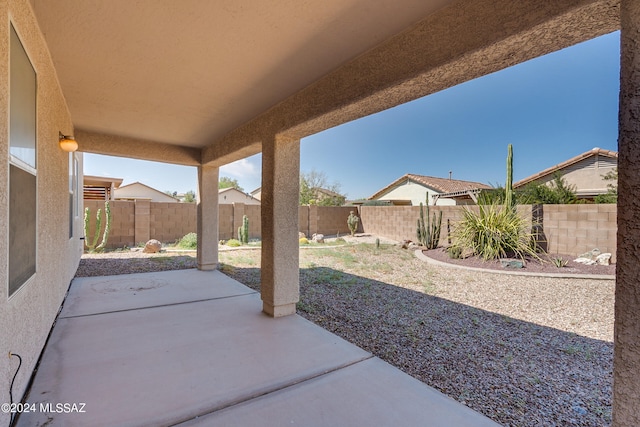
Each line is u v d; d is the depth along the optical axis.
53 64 3.24
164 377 2.71
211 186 7.44
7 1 1.85
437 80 2.47
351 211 17.22
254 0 2.18
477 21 2.03
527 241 8.50
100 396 2.41
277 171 4.27
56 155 3.76
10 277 1.96
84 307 4.57
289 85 3.65
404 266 8.16
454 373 2.85
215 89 3.79
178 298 5.13
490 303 5.00
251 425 2.12
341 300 5.17
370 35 2.61
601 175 15.48
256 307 4.73
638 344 1.38
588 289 5.75
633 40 1.42
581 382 2.71
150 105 4.41
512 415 2.25
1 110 1.75
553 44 1.94
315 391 2.53
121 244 11.20
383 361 3.06
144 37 2.71
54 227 3.71
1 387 1.78
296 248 4.43
